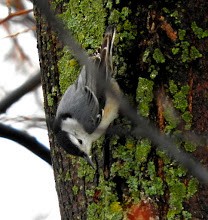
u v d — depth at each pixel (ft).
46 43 29.55
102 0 27.86
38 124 39.29
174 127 26.35
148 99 26.61
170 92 26.58
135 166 26.58
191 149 26.14
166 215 26.09
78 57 17.29
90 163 27.48
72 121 28.35
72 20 28.50
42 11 16.30
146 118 26.45
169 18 26.81
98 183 27.35
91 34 28.09
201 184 25.94
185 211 25.99
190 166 21.39
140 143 26.53
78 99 28.66
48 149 34.27
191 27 26.73
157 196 26.18
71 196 28.30
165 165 26.13
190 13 26.76
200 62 26.63
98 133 27.50
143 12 27.09
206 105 26.50
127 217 26.40
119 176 26.78
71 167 28.40
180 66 26.63
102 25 27.86
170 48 26.73
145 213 26.23
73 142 28.14
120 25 27.30
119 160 26.86
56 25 16.31
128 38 27.14
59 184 29.01
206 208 25.93
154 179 26.23
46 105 30.09
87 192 27.61
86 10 28.27
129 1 27.30
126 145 26.86
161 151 26.09
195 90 26.61
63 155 28.81
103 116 27.35
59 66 29.22
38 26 29.86
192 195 25.96
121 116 27.30
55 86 29.55
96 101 28.02
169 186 26.11
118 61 27.14
